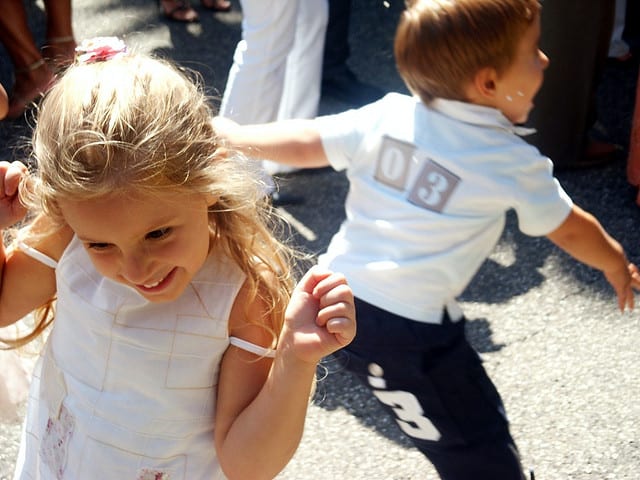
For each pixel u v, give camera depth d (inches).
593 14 125.9
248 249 55.2
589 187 134.6
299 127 80.0
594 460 95.3
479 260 77.0
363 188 78.5
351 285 76.4
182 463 56.6
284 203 132.6
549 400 102.1
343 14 150.7
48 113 50.3
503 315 113.7
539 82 78.4
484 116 75.3
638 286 83.9
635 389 102.9
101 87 49.5
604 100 153.5
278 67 122.3
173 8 176.6
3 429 97.2
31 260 59.9
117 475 56.7
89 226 48.8
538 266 120.7
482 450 77.3
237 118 123.3
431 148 75.2
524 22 75.5
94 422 56.8
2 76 161.5
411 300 74.8
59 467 58.6
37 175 55.5
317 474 94.6
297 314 50.6
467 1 74.8
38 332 64.7
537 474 94.1
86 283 56.6
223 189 51.1
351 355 77.3
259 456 52.1
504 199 74.7
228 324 54.4
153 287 51.1
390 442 97.7
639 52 164.4
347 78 156.9
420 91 77.7
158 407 55.8
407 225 75.3
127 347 55.5
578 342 109.4
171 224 49.3
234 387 54.5
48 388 59.7
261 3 117.1
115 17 177.8
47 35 153.7
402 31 77.7
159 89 50.1
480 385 77.5
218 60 167.0
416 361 75.1
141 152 47.6
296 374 50.4
